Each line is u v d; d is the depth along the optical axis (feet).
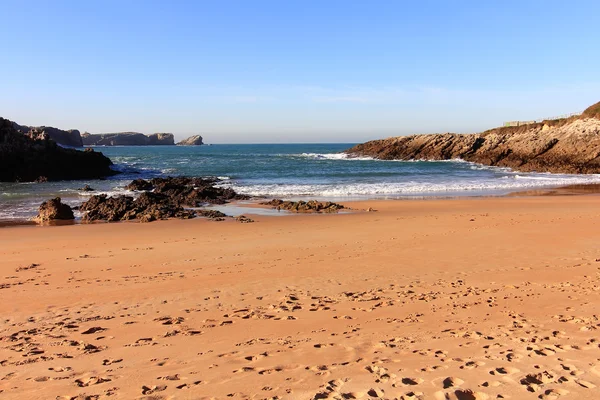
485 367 15.72
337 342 19.85
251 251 45.32
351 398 13.43
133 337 21.84
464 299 27.40
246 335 21.59
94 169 152.25
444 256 41.14
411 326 22.22
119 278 35.27
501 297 27.53
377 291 30.07
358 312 25.26
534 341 18.86
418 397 13.28
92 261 41.86
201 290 31.30
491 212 72.13
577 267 35.40
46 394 15.01
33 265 40.29
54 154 143.95
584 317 22.48
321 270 36.78
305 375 15.65
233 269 37.68
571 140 185.68
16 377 16.79
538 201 87.51
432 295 28.55
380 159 245.45
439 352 17.83
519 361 16.29
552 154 185.68
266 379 15.44
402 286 31.24
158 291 31.24
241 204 87.76
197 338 21.30
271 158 266.16
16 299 29.78
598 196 95.45
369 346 19.03
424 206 81.82
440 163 212.43
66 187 117.08
